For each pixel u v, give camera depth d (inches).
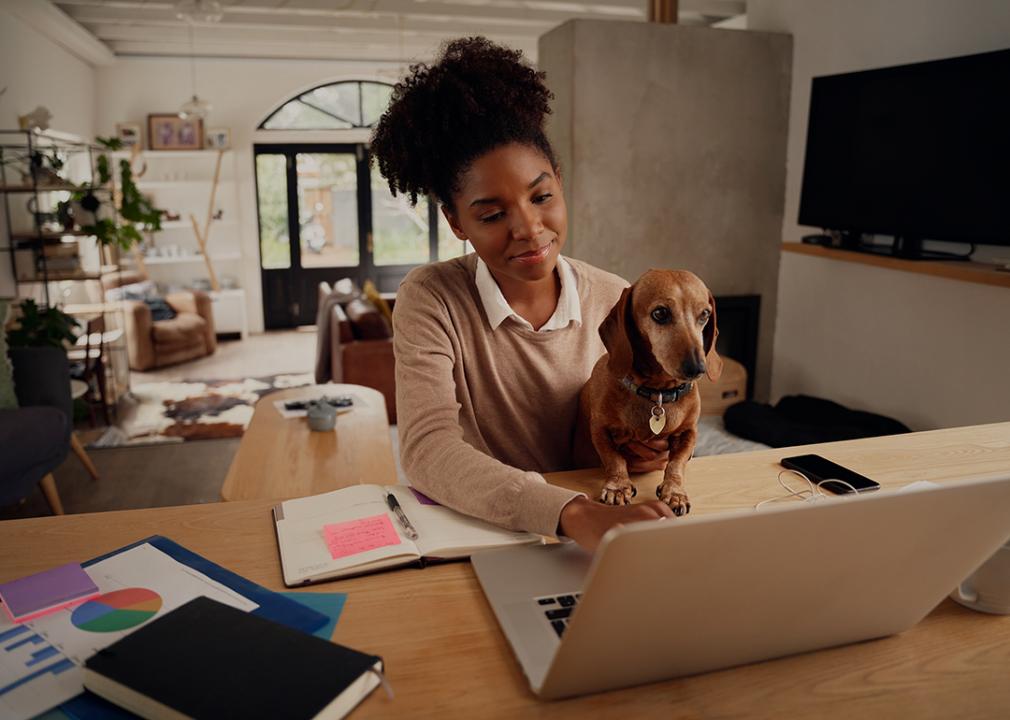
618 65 168.1
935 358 139.8
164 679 24.5
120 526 38.7
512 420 49.4
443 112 39.9
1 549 36.3
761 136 179.2
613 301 51.5
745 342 187.6
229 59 320.2
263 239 343.0
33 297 221.6
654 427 39.1
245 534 37.8
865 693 26.6
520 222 40.0
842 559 25.2
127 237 231.8
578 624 22.8
